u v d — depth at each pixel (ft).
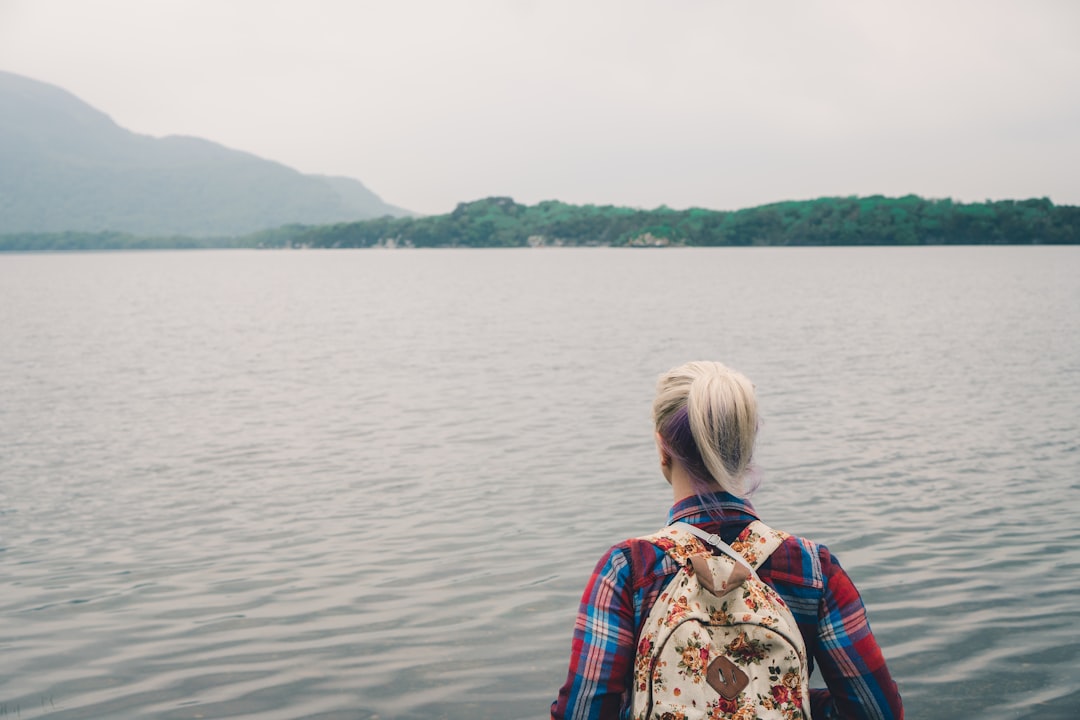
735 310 145.69
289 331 117.60
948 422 46.62
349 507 31.73
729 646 6.63
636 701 6.77
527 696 17.31
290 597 22.88
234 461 40.27
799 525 28.35
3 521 30.68
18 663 19.20
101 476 37.65
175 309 168.45
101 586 23.99
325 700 17.31
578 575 23.97
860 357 78.64
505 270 407.03
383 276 356.59
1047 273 293.23
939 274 293.84
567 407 53.47
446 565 25.07
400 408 54.54
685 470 7.24
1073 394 55.83
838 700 7.12
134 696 17.60
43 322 136.46
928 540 26.61
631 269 394.52
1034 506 30.19
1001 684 17.49
